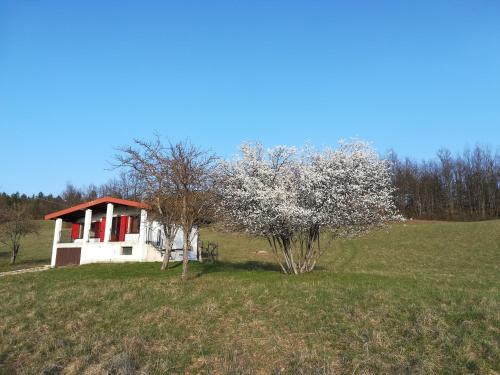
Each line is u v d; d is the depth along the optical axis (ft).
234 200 69.10
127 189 186.60
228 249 146.51
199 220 71.56
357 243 155.33
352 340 34.94
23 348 36.22
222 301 46.78
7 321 43.21
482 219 257.55
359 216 65.21
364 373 29.09
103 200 101.24
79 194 305.12
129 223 104.32
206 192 66.80
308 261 70.33
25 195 347.15
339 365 30.96
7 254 157.07
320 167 67.77
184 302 47.09
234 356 32.71
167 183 69.62
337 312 41.42
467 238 147.54
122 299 49.70
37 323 42.32
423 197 289.74
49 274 81.41
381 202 66.95
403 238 160.04
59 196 317.63
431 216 273.95
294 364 31.42
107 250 98.99
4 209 136.15
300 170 68.44
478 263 108.78
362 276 61.87
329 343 34.88
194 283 58.44
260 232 68.23
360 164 67.36
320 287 51.44
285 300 46.14
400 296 45.70
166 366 31.50
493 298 43.80
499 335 33.63
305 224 64.49
